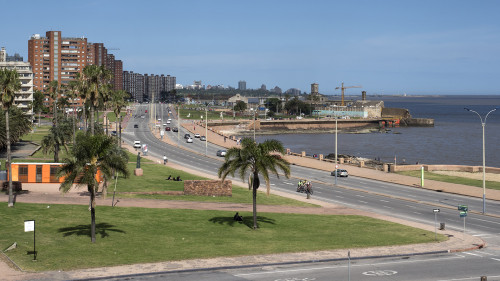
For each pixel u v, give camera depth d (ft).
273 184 312.29
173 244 161.48
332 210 228.63
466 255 158.71
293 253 155.02
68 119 524.52
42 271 132.16
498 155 647.97
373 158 618.44
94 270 134.10
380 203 254.27
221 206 229.25
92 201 159.53
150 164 377.71
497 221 215.31
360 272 138.72
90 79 300.40
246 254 152.56
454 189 301.63
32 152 415.44
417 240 174.29
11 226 173.58
